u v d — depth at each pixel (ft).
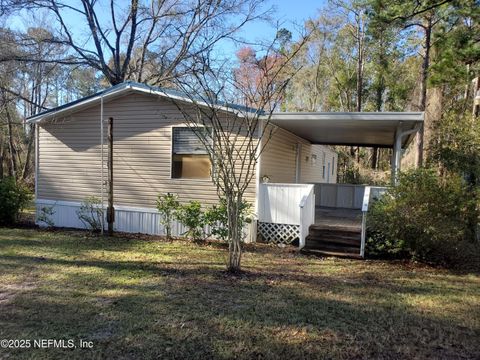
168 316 12.64
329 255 23.24
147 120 29.27
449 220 20.47
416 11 26.13
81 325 11.82
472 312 13.82
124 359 9.80
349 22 85.35
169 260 20.94
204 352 10.22
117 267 19.06
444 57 27.73
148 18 64.23
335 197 43.06
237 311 13.23
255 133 26.50
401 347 10.79
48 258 20.74
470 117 38.22
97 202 30.17
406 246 21.65
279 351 10.36
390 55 79.20
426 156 44.34
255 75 24.13
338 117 24.68
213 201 27.68
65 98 88.53
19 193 34.27
